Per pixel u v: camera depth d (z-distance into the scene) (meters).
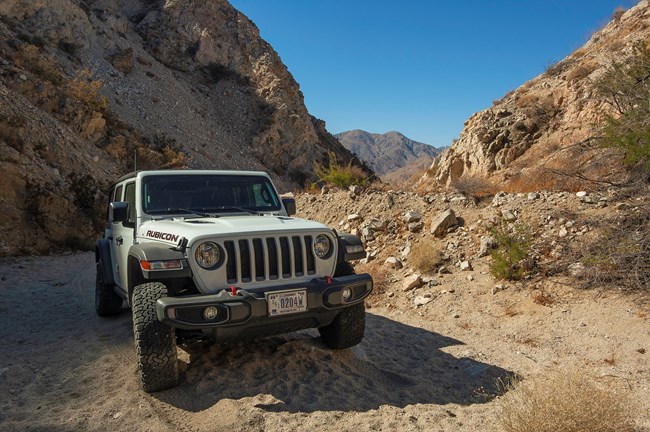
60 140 24.16
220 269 4.38
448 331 6.45
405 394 4.48
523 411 3.56
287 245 4.68
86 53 48.59
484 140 21.38
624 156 8.70
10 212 16.77
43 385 4.71
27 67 31.02
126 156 32.59
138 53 57.25
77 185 20.94
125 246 5.89
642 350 5.17
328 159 64.50
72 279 11.28
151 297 4.33
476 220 9.23
